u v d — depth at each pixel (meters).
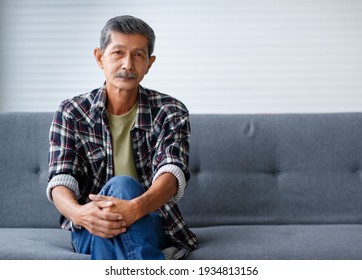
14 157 2.38
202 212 2.36
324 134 2.42
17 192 2.36
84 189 2.02
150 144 2.03
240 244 1.90
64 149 1.97
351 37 3.10
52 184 1.90
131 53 1.93
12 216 2.34
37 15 3.13
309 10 3.10
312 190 2.38
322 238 1.96
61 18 3.13
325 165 2.40
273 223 2.36
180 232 1.92
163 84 3.10
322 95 3.09
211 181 2.38
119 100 2.01
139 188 1.81
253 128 2.43
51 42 3.12
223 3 3.11
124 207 1.69
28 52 3.12
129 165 2.02
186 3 3.11
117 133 2.04
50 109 3.12
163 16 3.11
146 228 1.72
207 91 3.10
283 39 3.10
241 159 2.40
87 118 2.02
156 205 1.78
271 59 3.10
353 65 3.09
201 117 2.45
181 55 3.10
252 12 3.10
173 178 1.88
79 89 3.12
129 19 1.95
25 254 1.76
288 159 2.41
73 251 1.92
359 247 1.84
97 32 3.12
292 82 3.10
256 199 2.37
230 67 3.10
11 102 3.12
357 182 2.39
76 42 3.12
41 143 2.39
